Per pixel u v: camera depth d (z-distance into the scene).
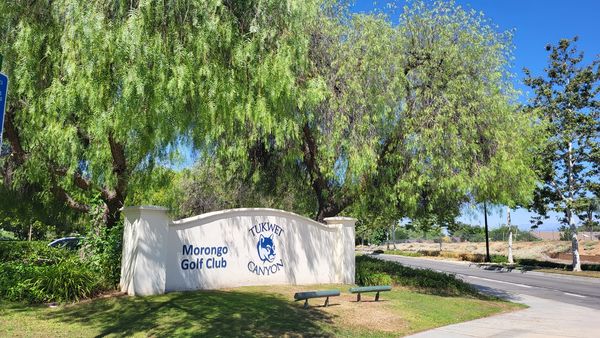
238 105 9.07
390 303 12.33
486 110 15.60
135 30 7.61
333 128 15.13
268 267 13.47
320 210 18.44
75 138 9.36
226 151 15.16
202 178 19.80
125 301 9.69
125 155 11.45
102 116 7.86
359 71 15.34
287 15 9.75
